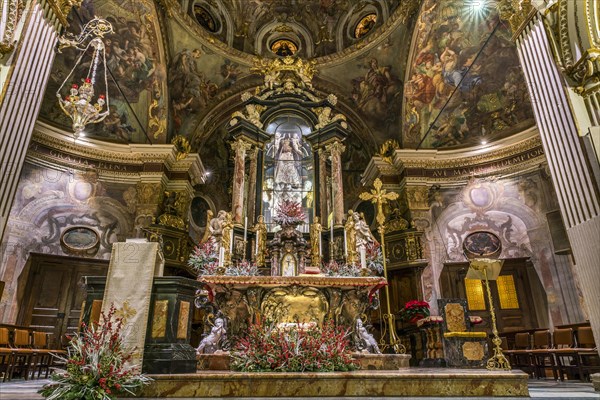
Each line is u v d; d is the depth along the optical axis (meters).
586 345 7.80
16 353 7.61
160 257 5.23
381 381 4.61
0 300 10.41
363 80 16.33
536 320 11.78
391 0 15.02
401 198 14.63
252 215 10.41
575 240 5.79
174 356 4.62
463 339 7.83
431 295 12.84
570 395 4.69
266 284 6.93
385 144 15.29
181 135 15.34
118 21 13.38
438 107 14.74
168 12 13.99
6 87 5.48
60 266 12.05
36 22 6.07
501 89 13.66
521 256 12.44
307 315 6.98
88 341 4.15
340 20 16.75
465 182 14.01
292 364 5.20
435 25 13.62
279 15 16.98
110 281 4.68
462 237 13.41
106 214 13.25
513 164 13.27
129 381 4.08
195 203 16.34
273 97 11.80
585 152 5.56
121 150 14.01
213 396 4.41
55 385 3.92
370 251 8.77
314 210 10.69
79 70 13.32
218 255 8.40
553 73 6.21
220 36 16.12
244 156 10.80
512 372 5.09
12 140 5.66
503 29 12.79
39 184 12.29
